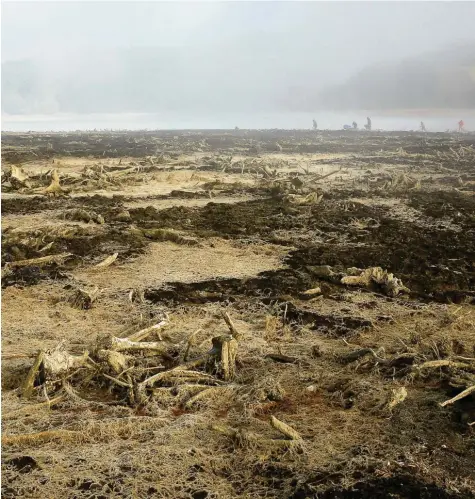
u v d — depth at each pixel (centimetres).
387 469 473
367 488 449
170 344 729
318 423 547
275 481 460
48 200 1889
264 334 773
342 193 2200
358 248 1287
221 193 2181
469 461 488
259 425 538
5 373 641
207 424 538
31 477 456
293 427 537
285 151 4403
